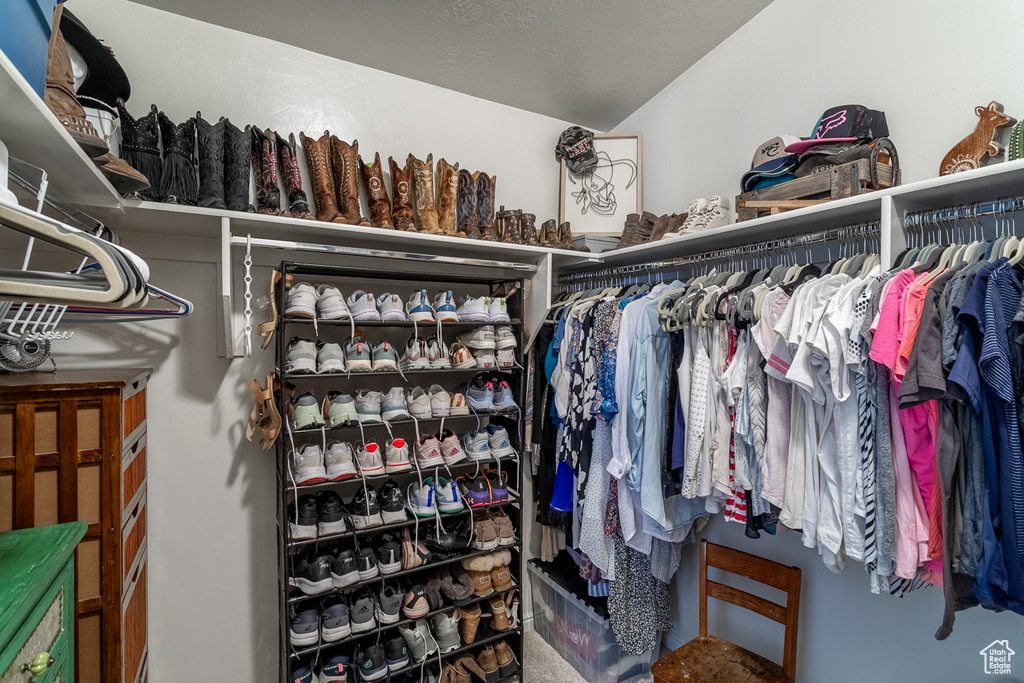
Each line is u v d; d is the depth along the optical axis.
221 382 1.61
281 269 1.42
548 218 2.29
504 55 1.86
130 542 1.24
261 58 1.66
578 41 1.84
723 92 1.92
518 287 1.83
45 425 1.03
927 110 1.37
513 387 1.87
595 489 1.77
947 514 0.95
